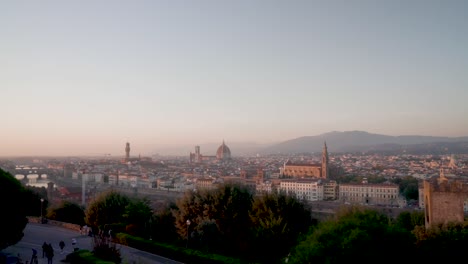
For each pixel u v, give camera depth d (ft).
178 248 207.00
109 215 297.53
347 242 141.18
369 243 142.31
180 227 249.75
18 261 172.96
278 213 230.48
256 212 239.71
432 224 187.62
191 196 261.44
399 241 149.69
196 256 191.11
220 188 267.59
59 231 276.00
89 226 296.92
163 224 264.52
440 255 163.63
